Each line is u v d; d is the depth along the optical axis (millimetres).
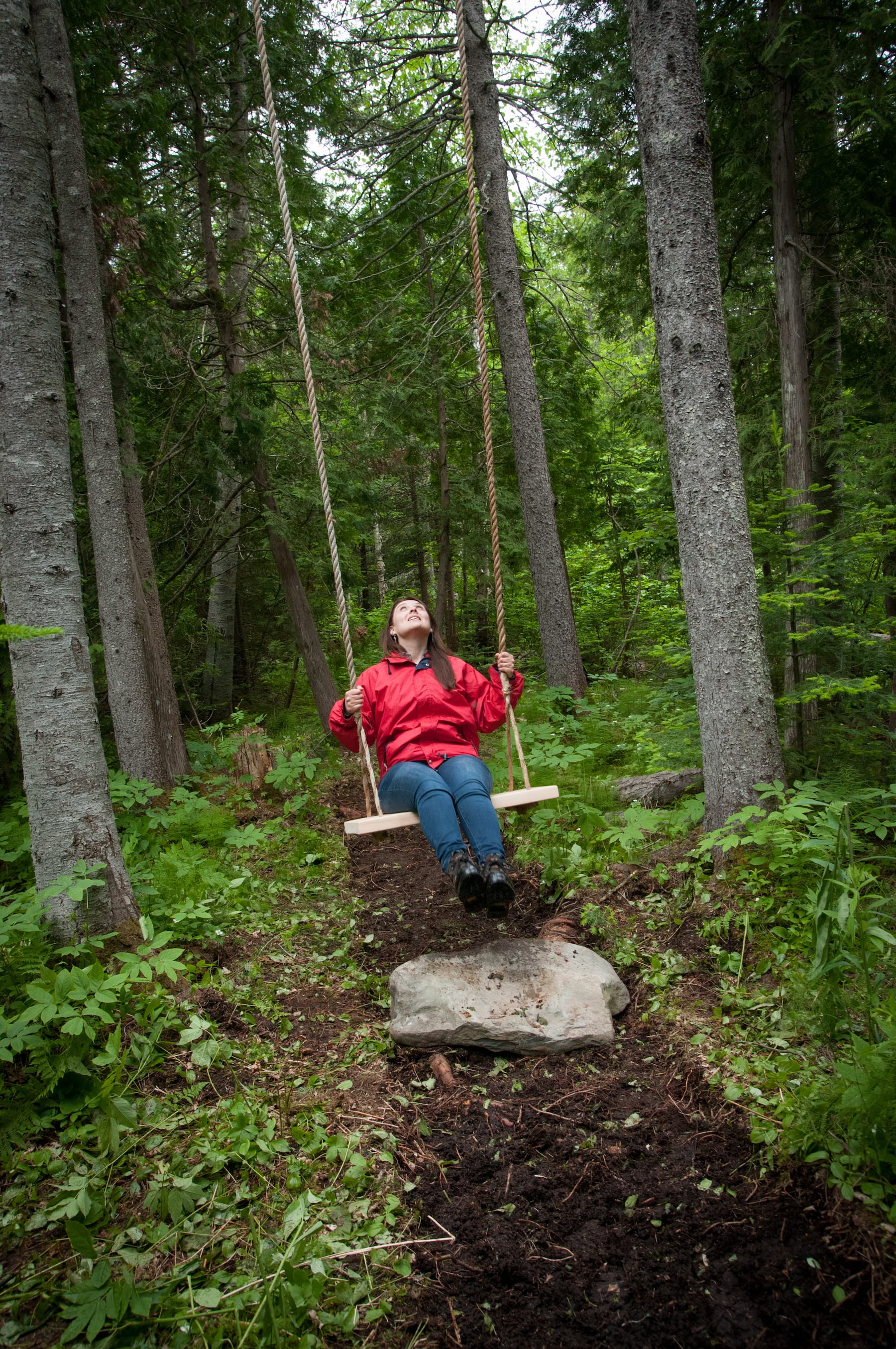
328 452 9766
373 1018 3307
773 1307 1907
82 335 6047
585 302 9688
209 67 8453
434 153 10508
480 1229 2232
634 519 11180
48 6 5695
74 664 3562
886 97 5727
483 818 3305
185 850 4562
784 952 3166
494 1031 2998
